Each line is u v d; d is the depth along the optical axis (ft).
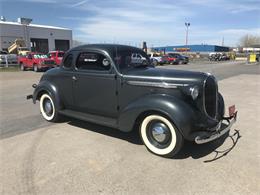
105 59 16.66
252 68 86.99
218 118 16.25
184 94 14.28
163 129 14.34
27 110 25.50
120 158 14.44
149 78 15.07
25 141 16.99
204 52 319.88
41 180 12.16
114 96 16.60
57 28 202.39
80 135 18.10
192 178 12.28
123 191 11.25
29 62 77.97
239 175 12.51
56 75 19.99
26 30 179.11
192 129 13.69
